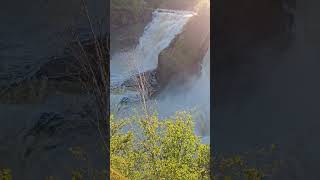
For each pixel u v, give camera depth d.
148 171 3.93
